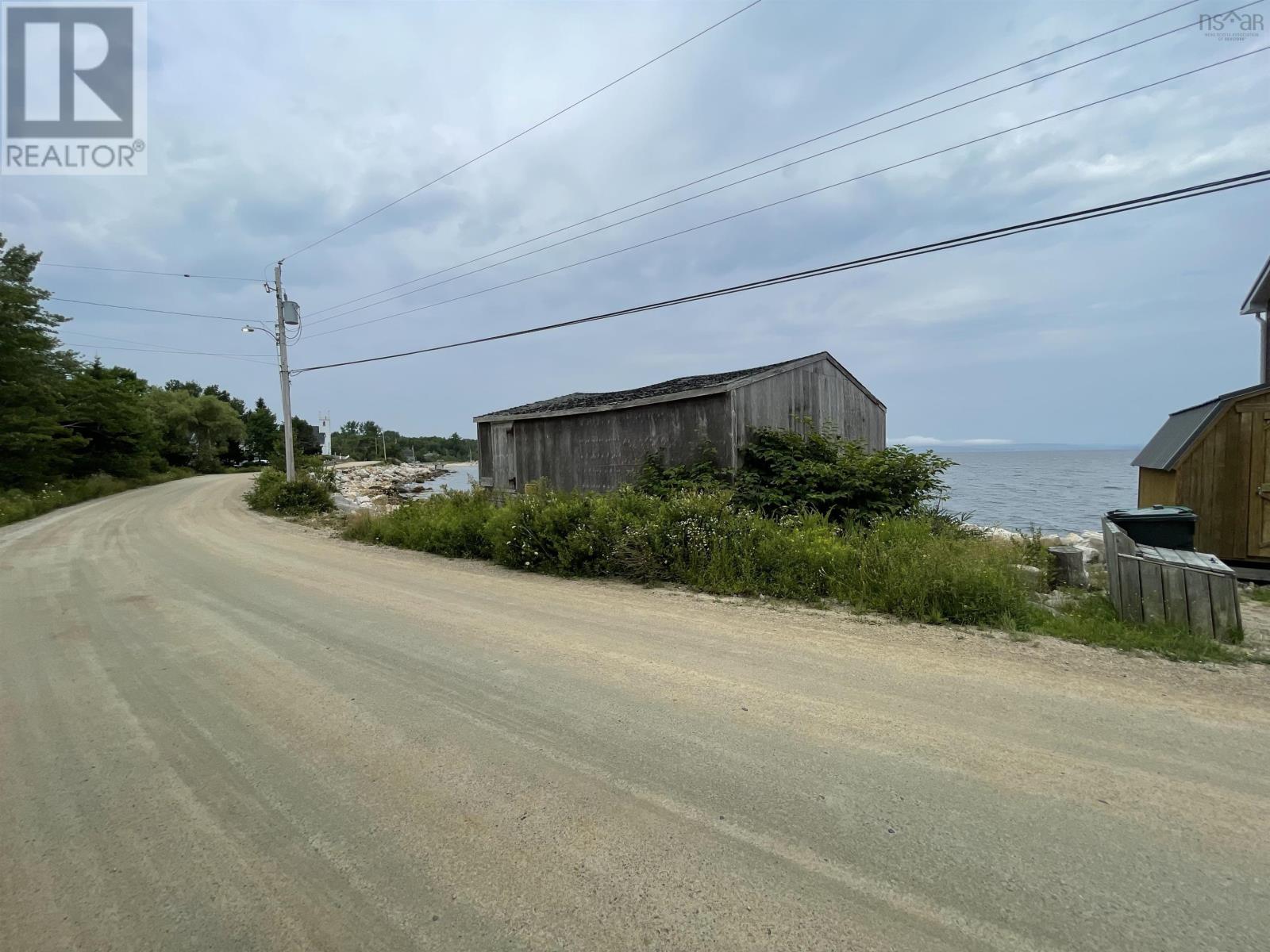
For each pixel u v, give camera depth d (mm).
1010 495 24875
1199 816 2402
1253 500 7887
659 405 11664
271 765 2994
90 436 32844
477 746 3125
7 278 24547
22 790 2824
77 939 1907
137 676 4305
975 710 3441
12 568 9289
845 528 8969
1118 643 4625
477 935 1885
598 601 6355
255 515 18281
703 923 1901
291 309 22906
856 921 1893
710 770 2830
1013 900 1962
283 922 1962
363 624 5539
